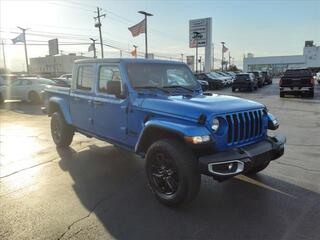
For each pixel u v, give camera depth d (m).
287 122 11.74
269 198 4.91
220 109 4.42
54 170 6.30
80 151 7.64
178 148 4.38
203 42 45.22
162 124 4.50
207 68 45.34
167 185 4.60
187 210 4.55
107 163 6.72
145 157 4.90
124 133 5.50
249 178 5.73
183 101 4.75
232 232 3.98
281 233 3.93
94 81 6.27
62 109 7.48
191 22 45.62
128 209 4.60
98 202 4.83
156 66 5.78
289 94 23.72
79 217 4.36
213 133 4.31
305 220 4.24
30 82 18.92
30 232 3.98
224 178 4.30
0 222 4.23
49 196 5.05
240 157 4.31
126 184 5.55
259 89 34.38
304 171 6.10
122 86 5.45
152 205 4.72
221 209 4.58
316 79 46.72
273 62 99.12
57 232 3.98
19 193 5.17
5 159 7.08
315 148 7.84
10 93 19.34
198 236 3.89
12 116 13.73
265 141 4.99
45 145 8.30
